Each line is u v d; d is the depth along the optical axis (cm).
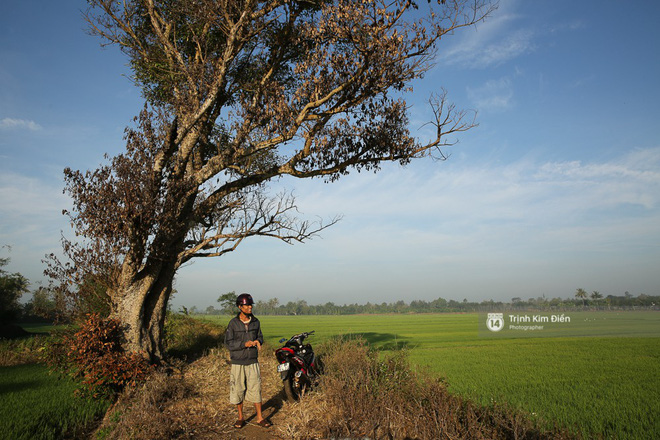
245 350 679
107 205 977
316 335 4481
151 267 1087
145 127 1135
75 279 1019
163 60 1282
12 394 959
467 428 580
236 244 1362
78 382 954
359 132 1200
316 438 601
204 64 1181
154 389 823
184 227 1166
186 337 1669
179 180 1141
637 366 1927
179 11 1206
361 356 962
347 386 764
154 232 1065
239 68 1372
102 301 1138
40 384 1117
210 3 1115
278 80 1411
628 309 19950
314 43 1268
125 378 914
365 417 638
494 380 1527
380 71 1073
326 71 1116
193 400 816
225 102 1418
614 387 1388
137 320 1059
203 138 1339
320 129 1175
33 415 763
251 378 675
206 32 1268
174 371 1074
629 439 812
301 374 826
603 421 953
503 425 595
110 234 997
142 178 1015
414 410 632
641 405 1119
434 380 802
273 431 650
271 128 1152
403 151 1222
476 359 2250
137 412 708
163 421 659
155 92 1431
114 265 1041
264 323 9600
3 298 3528
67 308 1032
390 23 1051
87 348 933
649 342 3256
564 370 1798
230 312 2806
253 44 1316
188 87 1216
